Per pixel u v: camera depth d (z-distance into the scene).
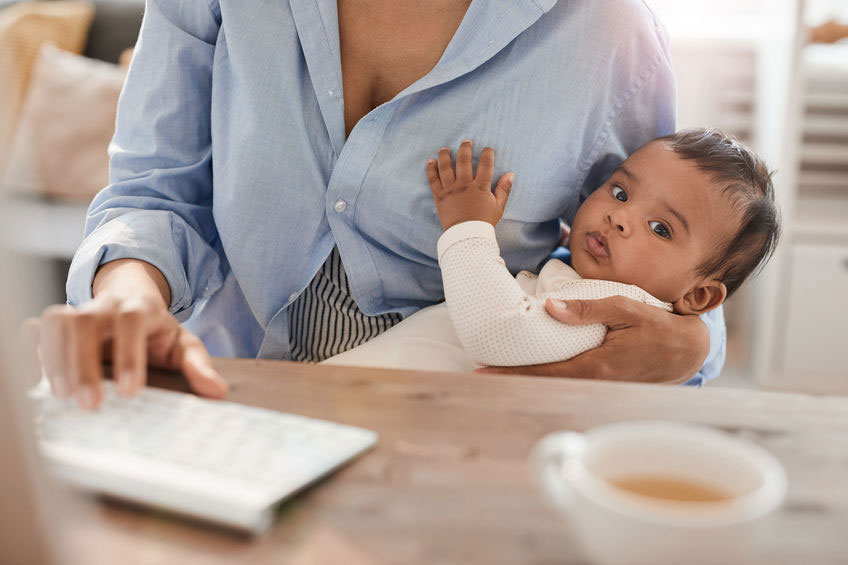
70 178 2.29
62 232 2.02
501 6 0.91
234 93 0.96
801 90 2.13
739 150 1.04
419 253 1.00
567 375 0.88
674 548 0.36
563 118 0.96
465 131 0.94
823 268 2.21
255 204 0.95
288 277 0.99
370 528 0.44
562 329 0.90
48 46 2.42
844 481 0.49
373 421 0.56
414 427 0.55
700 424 0.56
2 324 0.35
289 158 0.94
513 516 0.45
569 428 0.55
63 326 0.57
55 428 0.51
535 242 1.04
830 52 2.20
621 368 0.89
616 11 0.96
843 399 0.61
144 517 0.44
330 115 0.93
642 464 0.44
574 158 0.99
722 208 1.00
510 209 0.97
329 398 0.60
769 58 2.30
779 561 0.41
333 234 0.96
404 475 0.49
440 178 0.94
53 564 0.37
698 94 2.54
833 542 0.43
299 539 0.42
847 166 2.25
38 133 2.30
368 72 0.95
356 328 1.02
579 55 0.95
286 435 0.51
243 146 0.94
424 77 0.92
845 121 2.21
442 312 0.97
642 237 1.00
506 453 0.52
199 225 1.01
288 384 0.62
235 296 1.06
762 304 2.26
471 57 0.92
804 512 0.46
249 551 0.41
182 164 1.00
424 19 0.93
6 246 0.36
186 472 0.46
